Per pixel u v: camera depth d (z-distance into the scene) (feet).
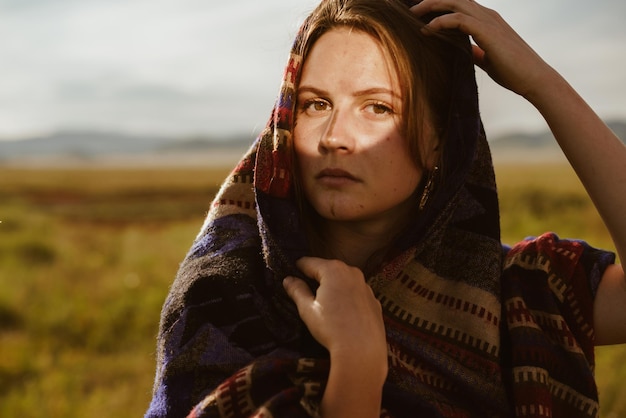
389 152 3.86
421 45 4.01
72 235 55.11
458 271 4.36
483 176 4.43
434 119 4.08
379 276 4.05
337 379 3.49
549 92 4.25
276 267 3.98
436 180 4.14
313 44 3.99
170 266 38.09
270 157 4.03
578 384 4.32
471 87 4.09
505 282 4.51
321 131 3.88
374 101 3.87
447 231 4.40
